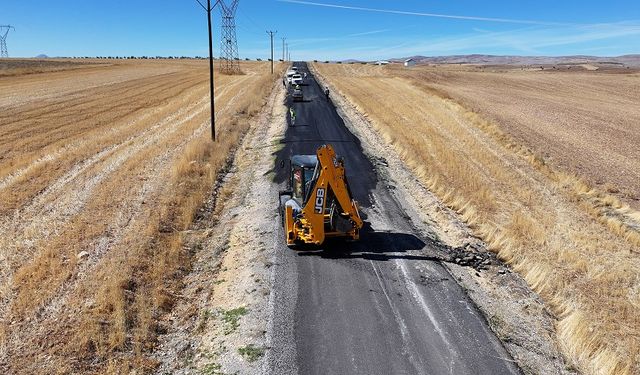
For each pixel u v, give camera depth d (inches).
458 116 1418.6
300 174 509.0
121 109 1547.7
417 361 324.8
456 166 849.5
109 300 376.8
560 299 405.1
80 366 305.0
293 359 325.1
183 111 1497.3
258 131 1187.9
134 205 618.8
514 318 381.1
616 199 734.5
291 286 422.0
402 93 1969.7
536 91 2625.5
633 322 376.8
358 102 1646.2
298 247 503.2
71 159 872.9
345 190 464.8
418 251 499.5
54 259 454.9
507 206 669.9
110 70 3410.4
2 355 313.7
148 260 459.5
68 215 588.4
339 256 482.3
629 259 510.6
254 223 572.4
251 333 354.0
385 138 1075.3
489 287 431.8
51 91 2015.3
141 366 313.0
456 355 331.6
